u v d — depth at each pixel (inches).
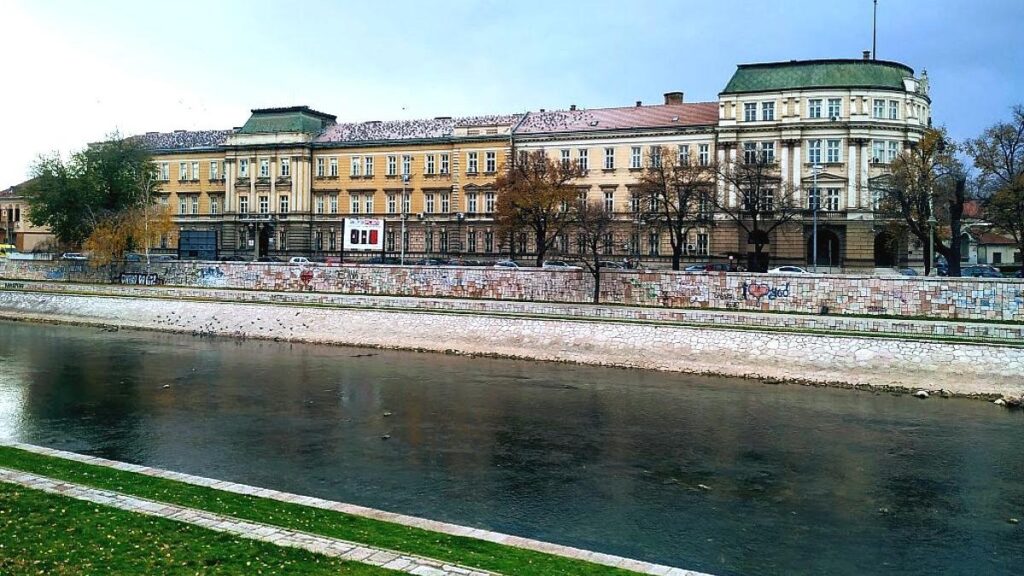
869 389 1998.0
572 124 4456.2
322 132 5196.9
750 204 3287.4
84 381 2070.6
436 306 2962.6
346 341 2837.1
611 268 3065.9
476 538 820.6
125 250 4020.7
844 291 2529.5
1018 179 2586.1
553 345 2501.2
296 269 3580.2
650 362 2319.1
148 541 757.9
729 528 1040.2
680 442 1480.1
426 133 4825.3
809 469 1311.5
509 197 3422.7
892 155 3848.4
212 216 5260.8
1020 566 927.7
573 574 712.4
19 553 721.0
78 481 966.4
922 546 986.1
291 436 1512.1
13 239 6387.8
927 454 1402.6
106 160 4323.3
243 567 697.0
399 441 1478.8
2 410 1721.2
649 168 3649.1
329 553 739.4
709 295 2755.9
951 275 2768.2
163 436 1507.1
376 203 4849.9
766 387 2031.3
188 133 5679.1
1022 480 1258.0
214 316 3174.2
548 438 1505.9
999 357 1925.4
